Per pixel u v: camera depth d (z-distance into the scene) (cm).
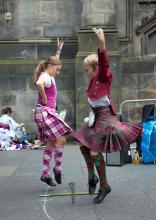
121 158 915
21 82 1409
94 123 594
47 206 588
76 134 605
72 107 1412
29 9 1438
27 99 1409
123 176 794
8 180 778
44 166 697
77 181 750
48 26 1441
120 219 518
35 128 1407
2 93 1407
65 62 1408
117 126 592
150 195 639
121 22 1457
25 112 1409
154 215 533
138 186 703
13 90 1408
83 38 1362
